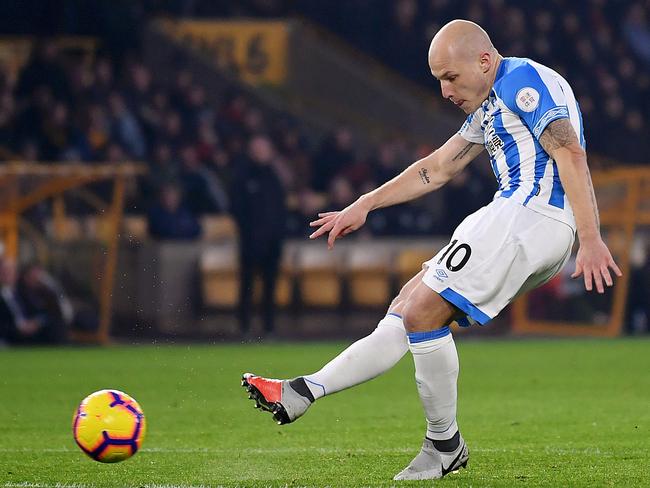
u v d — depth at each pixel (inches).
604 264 611.5
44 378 1428.4
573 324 2349.9
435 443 665.6
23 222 2135.8
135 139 2401.6
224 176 2484.0
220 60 2982.3
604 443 837.2
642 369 1519.4
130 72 2522.1
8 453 804.6
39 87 2353.6
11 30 2733.8
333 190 2418.8
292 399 648.4
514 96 637.3
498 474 685.3
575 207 620.1
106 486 654.5
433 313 639.1
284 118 2938.0
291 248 2469.2
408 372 1536.7
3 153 2300.7
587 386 1299.2
